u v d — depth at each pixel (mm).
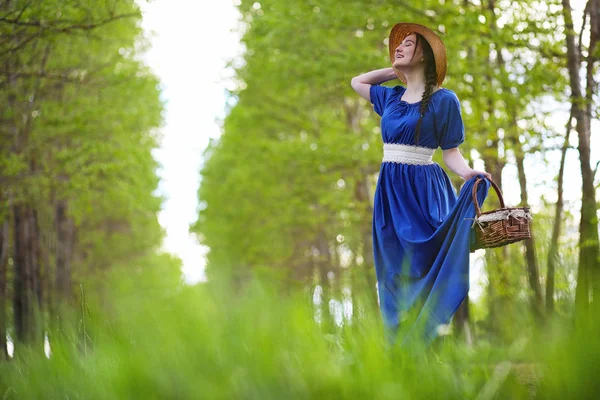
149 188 22062
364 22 12156
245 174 22391
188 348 1984
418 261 3900
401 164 4137
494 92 10273
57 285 18672
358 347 2127
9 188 13250
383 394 1839
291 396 1861
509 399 1942
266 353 1974
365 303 2354
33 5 9453
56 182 14203
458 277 3707
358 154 15688
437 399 1922
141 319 2162
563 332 1837
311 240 25875
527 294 2133
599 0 9305
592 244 7125
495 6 10359
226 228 27250
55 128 14156
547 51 9875
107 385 1937
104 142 15789
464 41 10688
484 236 3703
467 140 10812
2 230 14828
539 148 9945
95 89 15070
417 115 4094
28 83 13031
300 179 18562
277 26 13047
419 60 4180
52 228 17781
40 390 2111
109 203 23844
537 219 8398
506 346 2098
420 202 4078
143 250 30781
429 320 3547
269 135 21328
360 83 4523
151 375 1870
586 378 1667
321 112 20047
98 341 2221
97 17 10617
